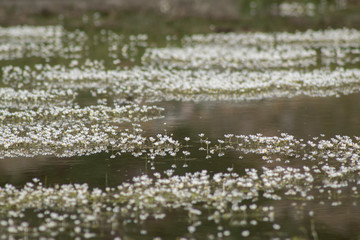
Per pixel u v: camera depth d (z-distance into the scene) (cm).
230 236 1163
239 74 3191
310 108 2366
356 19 5325
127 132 2003
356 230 1185
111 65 3538
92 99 2602
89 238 1152
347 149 1767
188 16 5553
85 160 1678
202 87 2778
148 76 3175
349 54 3919
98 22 5388
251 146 1822
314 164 1627
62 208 1307
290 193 1396
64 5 5869
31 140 1864
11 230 1166
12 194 1386
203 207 1316
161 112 2328
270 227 1208
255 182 1469
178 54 3891
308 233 1175
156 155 1734
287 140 1870
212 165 1627
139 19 5431
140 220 1243
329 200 1354
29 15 5631
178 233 1175
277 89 2803
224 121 2159
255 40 4584
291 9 5838
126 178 1512
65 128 2052
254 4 5950
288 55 3831
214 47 4253
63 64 3584
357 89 2759
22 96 2588
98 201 1347
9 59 3788
